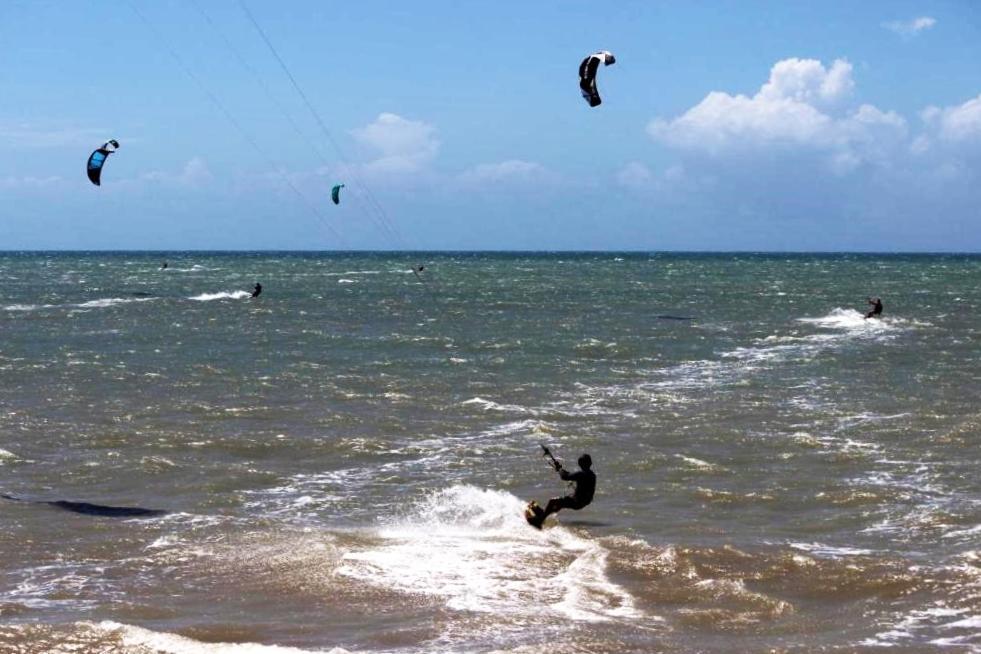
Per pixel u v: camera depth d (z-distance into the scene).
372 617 14.75
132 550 17.95
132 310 72.06
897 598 15.74
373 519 20.31
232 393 35.25
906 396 34.62
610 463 25.16
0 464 24.66
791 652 13.42
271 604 15.30
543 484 23.28
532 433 28.69
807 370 41.16
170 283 113.81
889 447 26.80
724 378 39.19
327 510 20.97
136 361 43.44
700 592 15.90
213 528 19.38
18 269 166.62
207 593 15.77
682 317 67.06
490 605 15.27
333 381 38.00
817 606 15.52
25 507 20.88
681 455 25.91
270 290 100.06
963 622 14.73
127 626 13.94
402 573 16.70
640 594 15.88
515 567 17.09
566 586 16.16
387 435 28.52
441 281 123.31
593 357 45.59
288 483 23.25
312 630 14.21
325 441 27.45
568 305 79.12
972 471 24.14
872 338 52.94
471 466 24.94
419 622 14.52
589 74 22.59
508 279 130.50
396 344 50.25
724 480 23.56
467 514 20.66
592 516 20.66
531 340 51.97
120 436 27.88
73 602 15.33
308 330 57.34
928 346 49.09
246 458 25.72
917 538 19.02
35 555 17.62
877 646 13.70
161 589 15.94
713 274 151.00
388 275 142.88
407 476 23.94
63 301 81.44
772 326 60.03
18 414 31.02
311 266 191.25
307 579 16.34
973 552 17.59
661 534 19.28
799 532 19.52
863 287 108.06
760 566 17.11
